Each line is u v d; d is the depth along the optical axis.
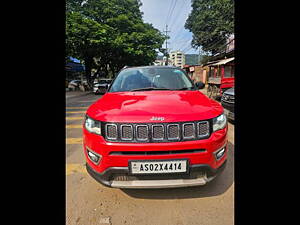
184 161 1.56
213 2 22.95
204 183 1.63
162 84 2.61
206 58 27.34
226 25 21.41
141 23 19.02
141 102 1.92
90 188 2.09
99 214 1.68
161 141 1.57
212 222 1.55
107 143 1.60
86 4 16.36
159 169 1.56
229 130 4.19
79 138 3.89
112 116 1.65
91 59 18.56
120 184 1.61
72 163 2.74
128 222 1.58
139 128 1.59
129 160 1.56
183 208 1.72
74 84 19.08
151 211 1.70
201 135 1.62
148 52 18.31
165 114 1.62
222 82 9.06
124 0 19.11
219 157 1.72
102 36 14.42
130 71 2.94
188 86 2.63
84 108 7.73
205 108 1.76
